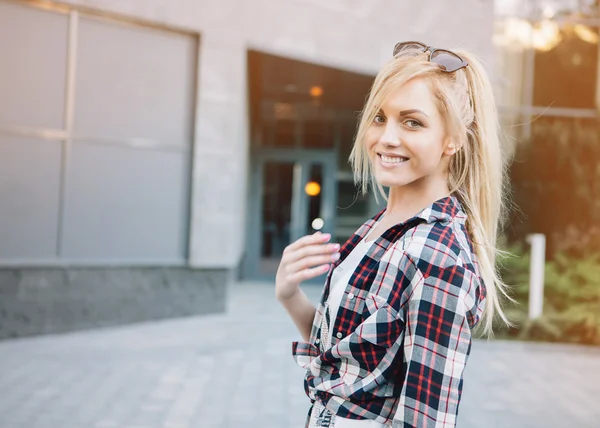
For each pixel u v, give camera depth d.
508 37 12.48
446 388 1.18
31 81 7.74
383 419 1.26
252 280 13.86
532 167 12.00
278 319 9.12
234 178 9.32
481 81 1.37
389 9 10.99
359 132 1.38
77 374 5.91
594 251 11.05
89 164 8.22
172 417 4.72
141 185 8.66
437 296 1.20
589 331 7.85
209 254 9.13
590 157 11.94
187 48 9.01
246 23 9.40
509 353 7.19
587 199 11.62
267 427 4.54
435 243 1.23
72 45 7.99
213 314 9.28
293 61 10.22
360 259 1.37
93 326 8.19
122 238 8.51
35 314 7.73
